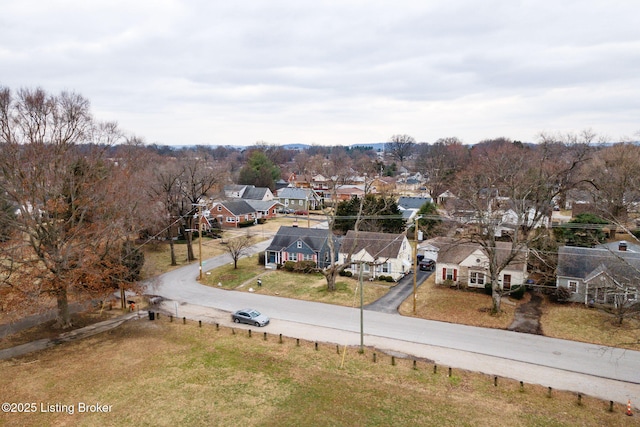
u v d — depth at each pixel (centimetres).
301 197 9088
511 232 4897
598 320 3162
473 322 3198
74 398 2184
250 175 10556
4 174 2759
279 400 2166
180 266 4962
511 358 2622
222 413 2048
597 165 5625
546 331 3016
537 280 3944
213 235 6538
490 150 9556
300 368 2509
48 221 2864
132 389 2277
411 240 5909
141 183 4266
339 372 2458
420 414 2038
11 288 2777
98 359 2636
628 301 3055
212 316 3419
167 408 2094
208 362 2595
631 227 5388
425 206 6244
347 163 15050
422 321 3247
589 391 2247
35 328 3166
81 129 3403
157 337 2988
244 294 3972
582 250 3775
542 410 2070
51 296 2981
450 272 4125
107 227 3086
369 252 4425
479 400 2164
